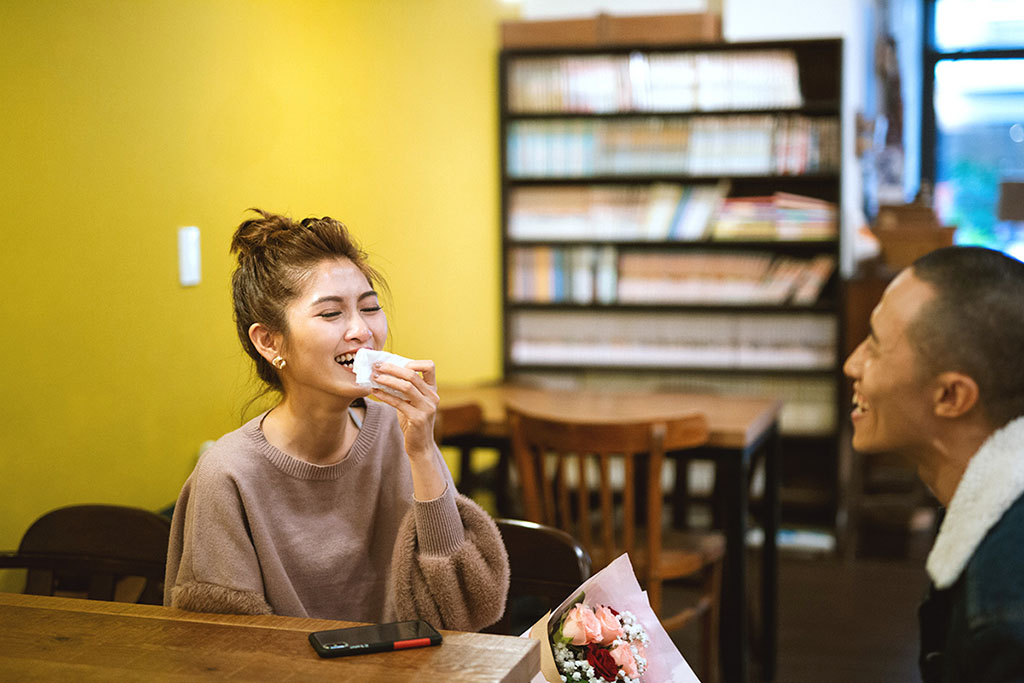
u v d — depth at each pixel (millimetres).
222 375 2953
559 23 5020
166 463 2721
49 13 2281
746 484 2994
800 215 4875
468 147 4773
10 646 1191
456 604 1465
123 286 2543
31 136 2242
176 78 2727
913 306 1100
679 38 4922
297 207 3355
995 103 6477
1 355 2182
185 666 1129
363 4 3781
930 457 1138
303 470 1505
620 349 5125
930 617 1176
